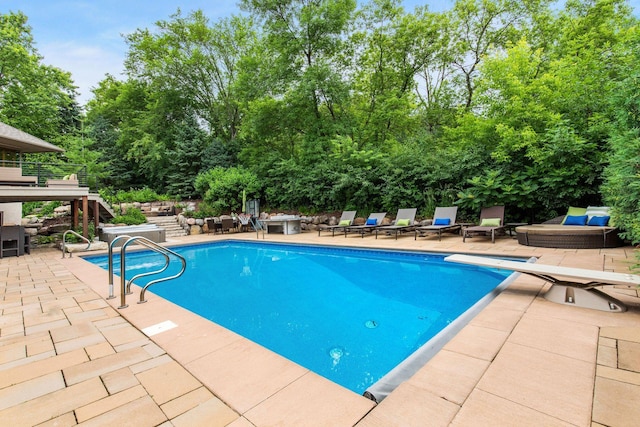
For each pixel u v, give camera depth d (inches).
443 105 698.2
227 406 69.3
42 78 668.1
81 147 703.7
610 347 88.8
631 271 168.6
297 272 263.0
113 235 392.8
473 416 61.7
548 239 266.8
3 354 99.0
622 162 171.8
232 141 761.6
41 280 211.6
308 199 562.6
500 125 339.6
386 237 398.3
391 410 64.9
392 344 126.2
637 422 58.3
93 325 124.1
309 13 531.2
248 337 134.6
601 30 442.0
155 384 79.4
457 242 323.9
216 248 417.4
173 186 721.0
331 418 63.5
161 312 137.7
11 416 67.9
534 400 66.2
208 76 840.9
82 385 79.9
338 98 546.9
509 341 95.0
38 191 367.2
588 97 305.0
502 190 348.8
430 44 598.5
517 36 563.5
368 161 477.1
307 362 112.3
